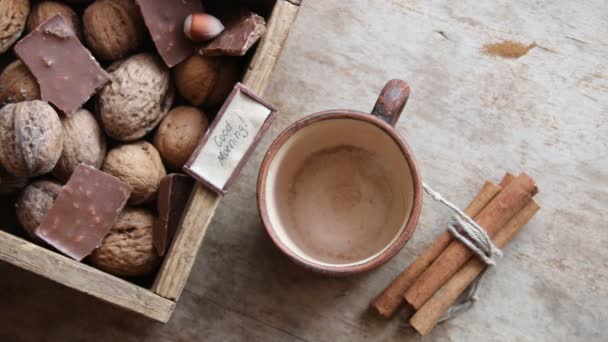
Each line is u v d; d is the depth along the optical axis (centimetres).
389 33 64
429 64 64
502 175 63
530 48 64
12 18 55
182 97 58
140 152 56
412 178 56
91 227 54
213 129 54
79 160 55
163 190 54
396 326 63
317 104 63
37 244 56
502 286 63
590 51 64
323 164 60
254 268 63
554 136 63
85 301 63
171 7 55
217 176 54
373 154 59
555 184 63
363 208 59
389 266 63
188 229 53
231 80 57
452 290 60
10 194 57
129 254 55
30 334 62
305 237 59
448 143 63
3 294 62
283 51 63
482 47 64
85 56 55
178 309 63
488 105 63
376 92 63
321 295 63
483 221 60
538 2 64
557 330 62
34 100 54
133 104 55
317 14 64
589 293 63
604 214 63
